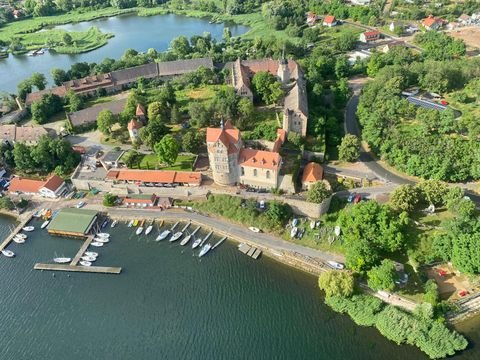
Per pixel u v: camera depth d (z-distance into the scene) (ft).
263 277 481.87
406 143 583.58
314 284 469.98
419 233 488.02
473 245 431.84
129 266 504.84
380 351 399.85
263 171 552.00
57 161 650.43
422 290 440.86
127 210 585.63
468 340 399.85
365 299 437.99
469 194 536.01
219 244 529.45
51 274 502.38
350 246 461.37
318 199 522.88
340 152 599.98
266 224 534.37
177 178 584.40
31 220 583.58
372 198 541.75
